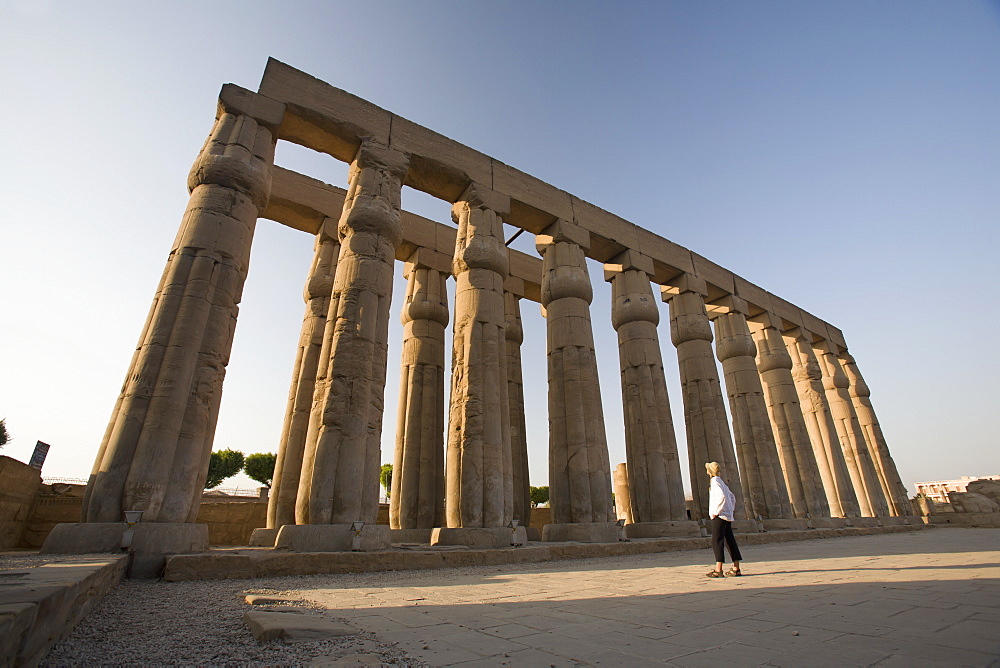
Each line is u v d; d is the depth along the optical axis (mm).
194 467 9141
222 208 10711
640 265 18828
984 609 3744
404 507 15172
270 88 12500
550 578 7066
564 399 15062
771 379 22578
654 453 16203
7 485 11938
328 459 10094
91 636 3662
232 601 5250
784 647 2939
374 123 13766
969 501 25359
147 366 9133
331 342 11273
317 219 16734
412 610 4500
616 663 2752
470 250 14445
